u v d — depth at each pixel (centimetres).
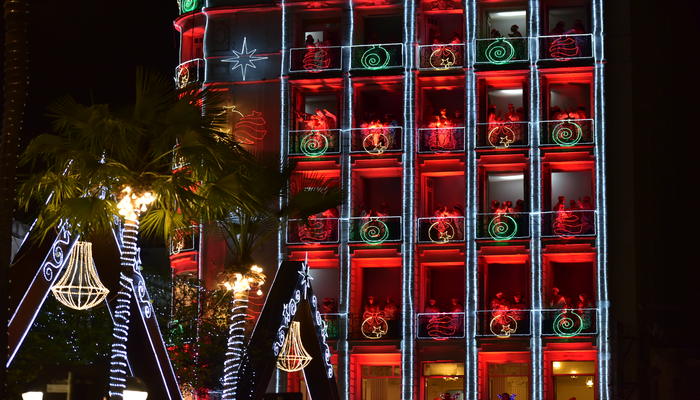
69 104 2473
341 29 4894
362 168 4762
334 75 4816
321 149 4759
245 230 3144
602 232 4525
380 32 4934
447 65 4756
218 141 2591
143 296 2697
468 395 4488
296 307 3150
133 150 2473
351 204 4734
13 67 1856
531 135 4638
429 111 4891
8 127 1847
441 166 4741
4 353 1816
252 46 4934
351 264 4691
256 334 2989
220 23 4975
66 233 2486
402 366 4562
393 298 4781
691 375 4397
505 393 4441
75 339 2825
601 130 4597
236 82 4906
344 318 4638
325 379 3362
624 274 4509
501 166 4688
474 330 4541
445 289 4772
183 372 3334
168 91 2511
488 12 4859
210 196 2598
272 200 3241
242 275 3028
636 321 4453
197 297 3619
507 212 4594
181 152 2488
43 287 2411
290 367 3353
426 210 4784
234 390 2902
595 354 4447
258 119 4866
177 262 4884
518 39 4712
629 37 4666
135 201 2430
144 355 2714
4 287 1822
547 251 4553
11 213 1839
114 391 2338
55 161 2470
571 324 4447
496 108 4825
